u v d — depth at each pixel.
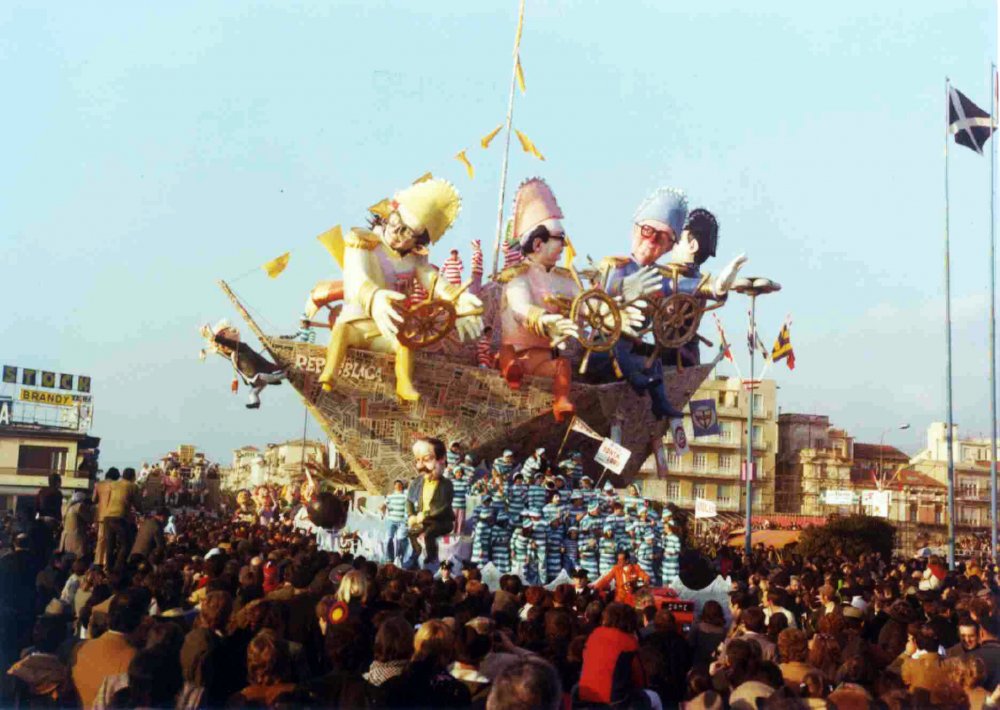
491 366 42.38
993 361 44.31
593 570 35.12
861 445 122.00
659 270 44.84
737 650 10.97
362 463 40.12
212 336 38.72
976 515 107.62
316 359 39.56
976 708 11.12
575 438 44.38
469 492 34.44
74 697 10.86
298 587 13.48
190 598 16.42
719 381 114.25
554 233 41.53
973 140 45.91
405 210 38.44
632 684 11.34
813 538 62.25
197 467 71.69
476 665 10.22
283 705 9.31
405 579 15.82
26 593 15.42
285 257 38.88
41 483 73.38
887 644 14.02
